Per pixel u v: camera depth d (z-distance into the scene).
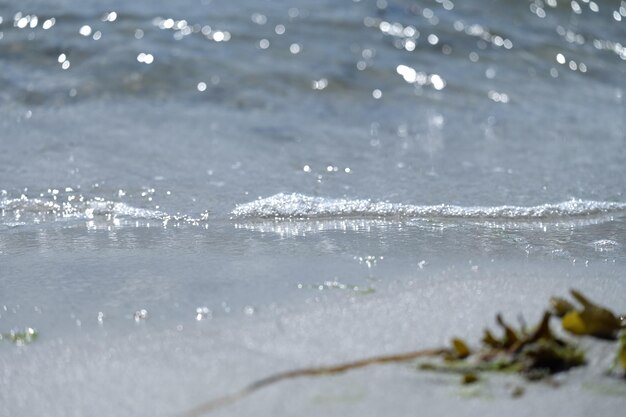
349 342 6.40
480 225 9.97
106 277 8.19
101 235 9.62
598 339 6.21
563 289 7.61
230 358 6.20
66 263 8.65
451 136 14.44
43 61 17.08
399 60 18.36
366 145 13.70
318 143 13.69
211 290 7.72
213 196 10.98
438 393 5.57
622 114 16.11
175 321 7.00
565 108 16.42
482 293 7.46
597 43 20.55
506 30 20.45
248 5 20.20
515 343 6.05
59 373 6.13
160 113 15.22
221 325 6.85
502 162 12.84
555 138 14.37
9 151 12.76
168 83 16.53
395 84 17.33
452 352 6.04
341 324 6.76
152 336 6.70
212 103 15.97
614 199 11.15
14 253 9.00
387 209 10.51
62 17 18.41
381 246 9.05
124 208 10.58
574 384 5.65
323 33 19.17
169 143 13.42
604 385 5.63
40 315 7.27
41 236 9.59
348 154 13.11
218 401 5.55
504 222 10.13
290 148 13.32
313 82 17.03
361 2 20.94
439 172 12.22
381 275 8.04
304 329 6.69
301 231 9.67
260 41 18.39
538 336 6.05
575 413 5.34
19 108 15.19
